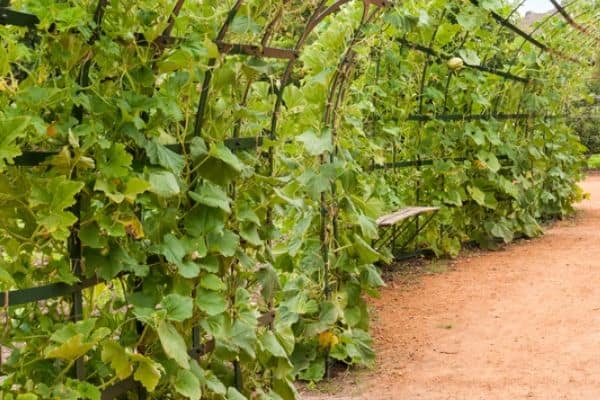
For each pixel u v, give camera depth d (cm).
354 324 468
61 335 219
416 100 729
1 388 221
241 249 306
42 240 223
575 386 418
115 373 246
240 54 296
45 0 202
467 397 411
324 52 446
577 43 912
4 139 195
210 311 272
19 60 224
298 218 468
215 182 277
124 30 230
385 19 459
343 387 441
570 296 607
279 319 432
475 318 559
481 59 771
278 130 358
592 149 2047
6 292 212
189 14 274
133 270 249
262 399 330
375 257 463
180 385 258
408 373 455
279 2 299
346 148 489
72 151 223
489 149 810
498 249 821
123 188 233
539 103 871
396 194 709
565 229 943
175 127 277
